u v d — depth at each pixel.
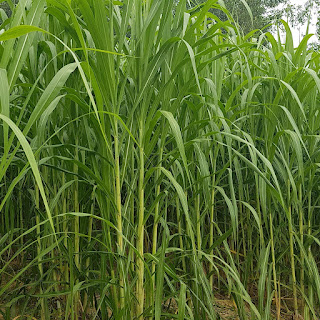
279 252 2.13
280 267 2.18
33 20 0.93
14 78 0.89
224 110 1.58
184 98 1.61
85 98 1.54
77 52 1.48
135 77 1.38
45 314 1.59
